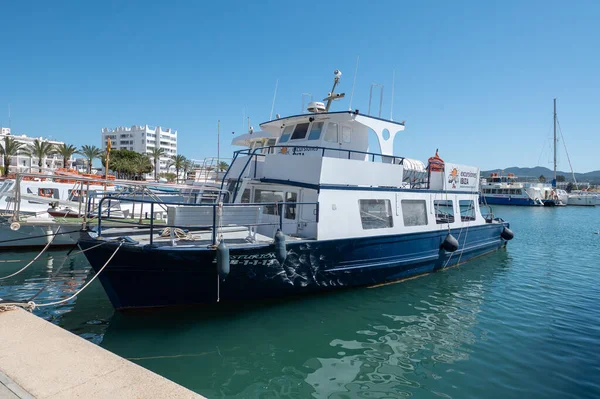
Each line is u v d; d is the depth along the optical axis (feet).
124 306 26.99
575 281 45.65
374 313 31.60
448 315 31.86
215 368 22.43
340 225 32.60
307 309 31.68
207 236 30.37
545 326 29.99
